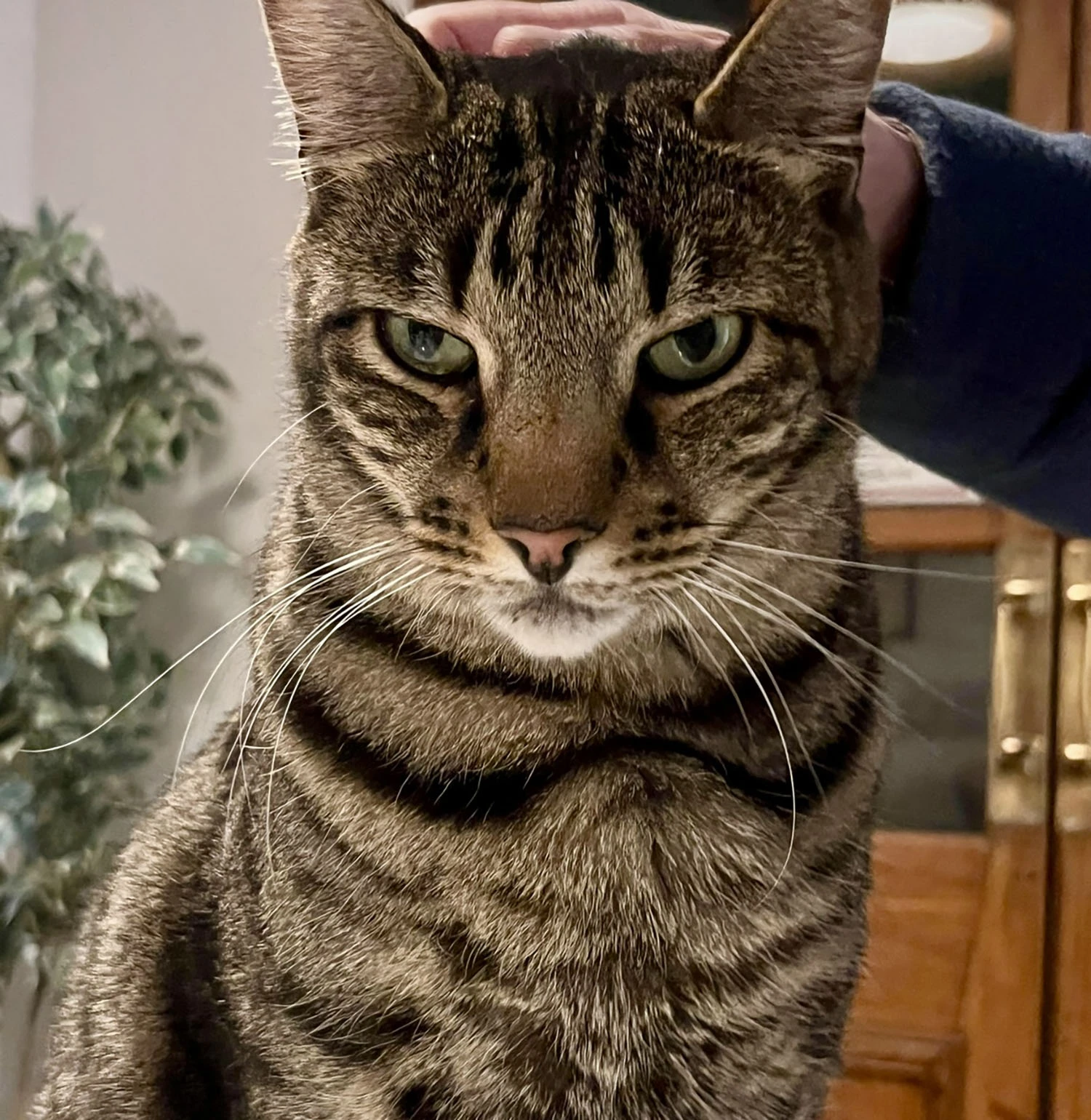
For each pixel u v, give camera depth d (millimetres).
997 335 871
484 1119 685
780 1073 722
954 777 1636
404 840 670
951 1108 1603
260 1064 693
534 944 671
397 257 684
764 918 685
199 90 1886
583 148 666
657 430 667
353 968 665
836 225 719
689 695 708
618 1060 688
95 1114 854
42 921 1612
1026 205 862
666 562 670
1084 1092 1564
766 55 657
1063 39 1616
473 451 666
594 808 682
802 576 727
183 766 1067
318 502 750
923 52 1659
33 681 1633
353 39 688
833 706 727
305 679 723
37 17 1974
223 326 1870
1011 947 1594
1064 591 1592
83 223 1934
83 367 1604
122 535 1724
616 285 651
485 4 1007
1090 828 1563
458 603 700
